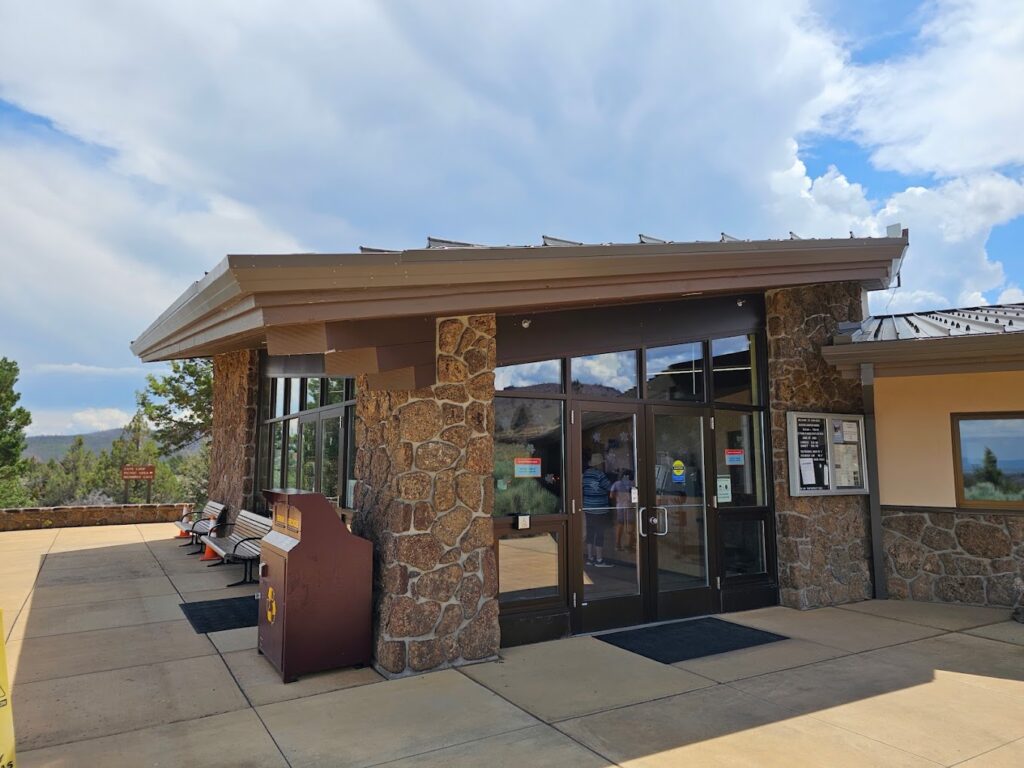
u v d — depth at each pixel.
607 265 4.85
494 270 4.36
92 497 33.12
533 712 4.12
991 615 6.76
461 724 3.93
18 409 24.36
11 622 6.25
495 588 5.25
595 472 6.22
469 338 5.25
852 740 3.76
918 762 3.50
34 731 3.84
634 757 3.52
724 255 5.49
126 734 3.80
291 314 3.87
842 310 8.03
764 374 7.57
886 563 7.69
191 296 5.01
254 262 3.60
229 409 12.68
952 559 7.36
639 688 4.56
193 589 7.75
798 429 7.32
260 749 3.60
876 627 6.28
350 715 4.06
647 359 6.70
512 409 5.77
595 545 6.16
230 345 9.33
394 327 4.73
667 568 6.60
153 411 24.16
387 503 4.99
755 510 7.27
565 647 5.52
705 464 7.00
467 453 5.16
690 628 6.20
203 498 31.41
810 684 4.68
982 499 7.29
